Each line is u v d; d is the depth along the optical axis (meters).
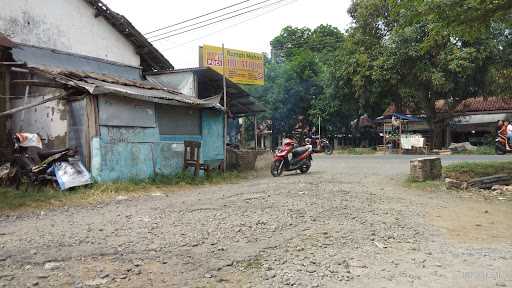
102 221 6.38
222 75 15.77
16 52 11.44
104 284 3.71
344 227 6.04
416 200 8.66
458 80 24.20
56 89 10.82
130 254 4.60
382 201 8.33
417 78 25.16
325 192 9.19
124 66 14.94
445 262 4.63
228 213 6.87
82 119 10.20
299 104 34.94
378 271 4.28
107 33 14.91
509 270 4.38
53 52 12.59
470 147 25.55
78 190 9.30
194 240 5.18
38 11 12.75
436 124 27.56
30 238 5.30
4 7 11.87
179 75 15.54
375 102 29.28
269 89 34.34
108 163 10.30
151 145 11.62
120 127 10.73
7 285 3.66
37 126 11.20
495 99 31.12
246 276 4.02
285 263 4.43
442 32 10.31
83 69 13.12
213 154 14.46
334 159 20.86
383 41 26.50
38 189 9.17
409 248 5.15
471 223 6.68
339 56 29.17
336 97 30.28
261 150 17.83
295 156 14.25
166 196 9.38
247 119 34.03
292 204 7.66
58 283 3.72
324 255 4.74
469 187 10.26
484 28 10.02
